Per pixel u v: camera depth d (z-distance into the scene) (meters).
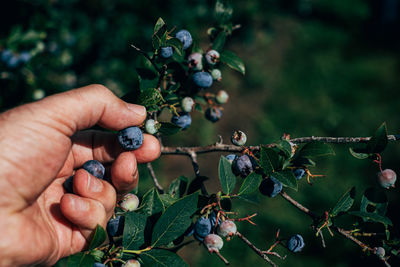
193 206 0.20
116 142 0.25
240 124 0.80
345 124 0.80
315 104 0.86
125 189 0.22
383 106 0.86
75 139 0.25
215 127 0.78
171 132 0.22
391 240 0.21
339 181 0.65
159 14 0.58
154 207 0.21
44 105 0.21
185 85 0.25
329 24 1.24
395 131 0.78
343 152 0.71
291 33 1.13
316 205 0.61
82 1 0.54
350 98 0.88
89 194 0.20
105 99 0.22
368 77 0.96
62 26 0.46
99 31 0.54
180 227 0.19
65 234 0.22
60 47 0.46
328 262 0.52
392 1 1.25
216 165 0.72
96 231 0.18
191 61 0.24
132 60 0.56
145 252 0.19
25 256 0.19
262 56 0.99
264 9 0.98
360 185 0.64
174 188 0.23
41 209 0.21
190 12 0.66
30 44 0.35
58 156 0.21
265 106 0.85
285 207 0.60
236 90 0.88
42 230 0.20
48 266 0.21
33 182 0.20
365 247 0.21
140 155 0.23
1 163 0.19
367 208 0.22
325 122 0.80
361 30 1.23
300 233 0.56
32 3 0.38
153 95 0.22
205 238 0.20
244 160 0.21
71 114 0.21
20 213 0.20
